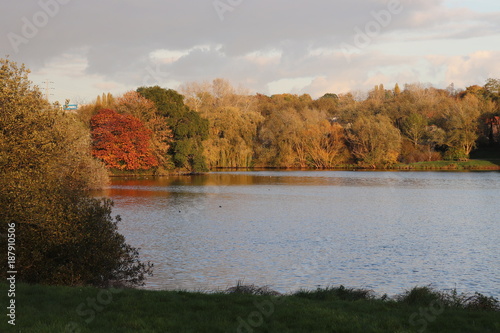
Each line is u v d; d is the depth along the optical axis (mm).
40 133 18156
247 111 120188
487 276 21531
